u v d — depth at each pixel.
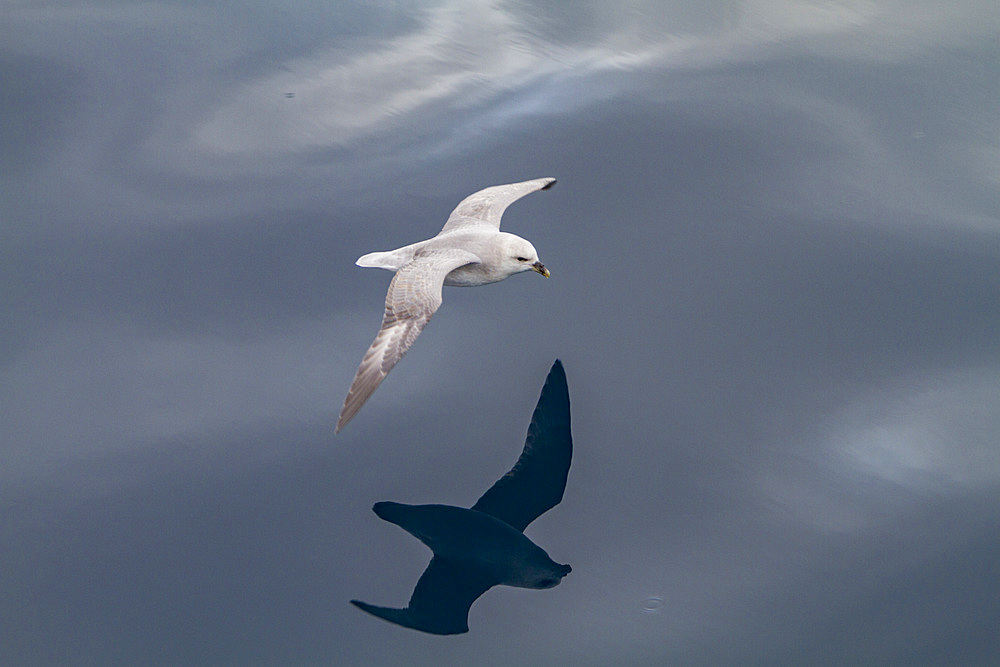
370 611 11.80
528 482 13.38
